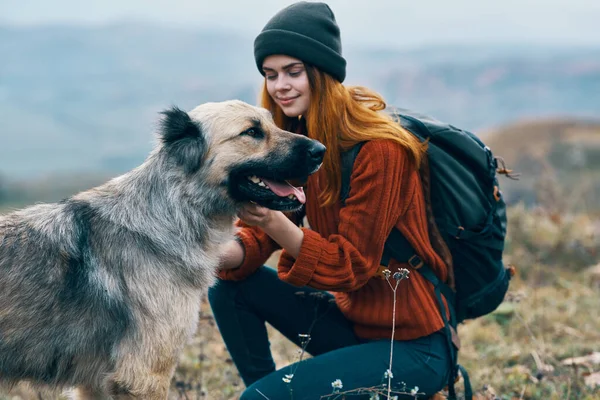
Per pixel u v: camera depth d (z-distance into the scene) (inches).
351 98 142.6
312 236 140.4
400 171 138.2
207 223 144.0
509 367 199.2
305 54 139.3
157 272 136.5
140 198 141.2
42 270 131.3
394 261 144.5
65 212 138.3
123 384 133.3
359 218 139.3
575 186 457.7
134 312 133.7
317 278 139.1
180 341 139.0
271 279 160.7
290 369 141.5
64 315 131.3
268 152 139.3
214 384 193.9
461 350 212.8
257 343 163.8
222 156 139.5
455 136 140.8
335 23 144.8
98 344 133.8
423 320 142.8
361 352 142.8
